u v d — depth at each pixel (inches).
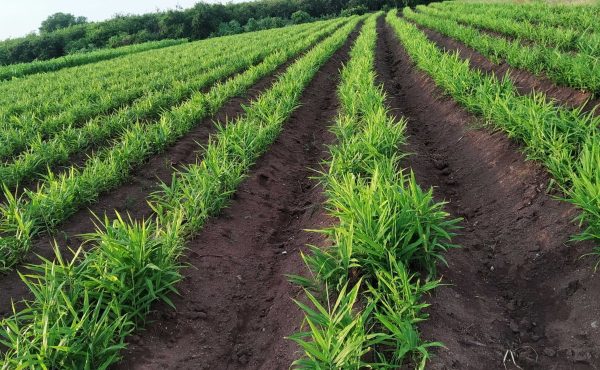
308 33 1109.1
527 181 196.2
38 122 358.6
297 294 154.0
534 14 612.7
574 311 133.2
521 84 327.0
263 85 474.0
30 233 190.9
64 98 437.4
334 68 617.3
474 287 154.5
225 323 150.3
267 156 276.2
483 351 124.7
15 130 325.4
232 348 142.6
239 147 246.5
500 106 239.9
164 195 213.5
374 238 138.2
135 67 668.7
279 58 587.5
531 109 205.2
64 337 112.3
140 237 142.6
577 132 185.0
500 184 211.5
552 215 170.1
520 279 156.9
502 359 123.8
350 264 139.7
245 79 443.5
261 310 158.2
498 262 169.2
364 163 207.9
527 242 168.6
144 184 242.8
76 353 115.7
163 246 152.2
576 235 151.3
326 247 164.6
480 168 235.9
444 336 124.3
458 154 268.5
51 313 122.8
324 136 337.7
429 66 414.6
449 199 227.1
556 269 151.0
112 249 137.2
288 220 225.8
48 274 134.3
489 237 185.2
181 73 540.4
